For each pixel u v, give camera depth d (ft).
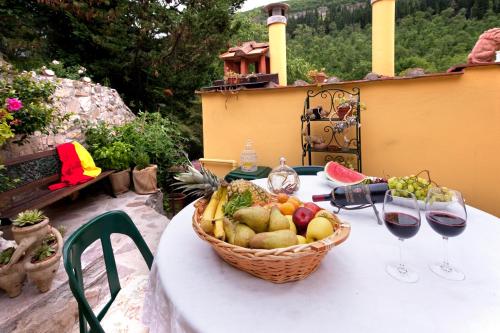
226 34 23.36
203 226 3.18
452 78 8.18
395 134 9.12
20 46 16.10
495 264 3.06
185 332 2.42
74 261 3.30
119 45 19.77
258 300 2.61
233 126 11.75
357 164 9.73
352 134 9.63
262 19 38.91
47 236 6.27
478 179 8.31
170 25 20.79
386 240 3.64
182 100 26.73
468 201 8.50
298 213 3.17
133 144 14.83
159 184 16.20
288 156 10.89
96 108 15.58
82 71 17.33
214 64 27.20
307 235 2.89
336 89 9.66
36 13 18.52
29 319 5.56
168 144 16.62
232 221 3.01
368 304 2.52
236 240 2.79
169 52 21.44
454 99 8.26
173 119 23.97
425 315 2.38
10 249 5.99
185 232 4.04
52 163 10.82
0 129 7.66
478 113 8.05
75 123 13.57
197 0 22.06
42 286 5.88
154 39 21.52
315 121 10.08
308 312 2.45
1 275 5.59
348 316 2.39
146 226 10.37
